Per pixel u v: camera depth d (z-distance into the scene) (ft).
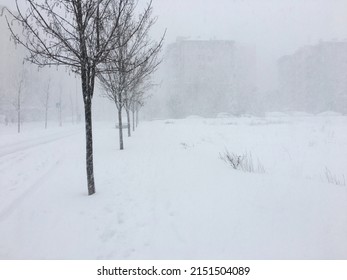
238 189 18.85
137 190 20.97
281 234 12.50
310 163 35.88
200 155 35.68
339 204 15.39
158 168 28.19
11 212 17.74
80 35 17.95
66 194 21.06
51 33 17.98
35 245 13.38
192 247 12.21
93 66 19.01
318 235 12.19
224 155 36.94
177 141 55.42
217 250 11.80
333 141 57.06
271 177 21.71
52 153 43.09
